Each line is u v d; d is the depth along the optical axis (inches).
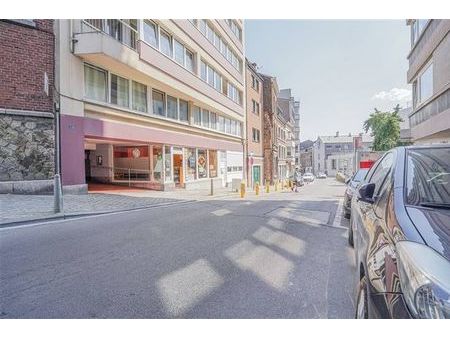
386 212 105.8
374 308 85.7
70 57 487.8
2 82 431.2
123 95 607.8
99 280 162.1
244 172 1311.5
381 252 92.0
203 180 939.3
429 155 129.2
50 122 467.5
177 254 210.4
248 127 1366.9
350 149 3932.1
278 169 1961.1
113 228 287.0
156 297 143.7
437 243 79.6
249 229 295.4
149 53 612.4
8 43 436.1
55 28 472.7
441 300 65.9
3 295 143.1
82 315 126.0
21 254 203.2
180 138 800.3
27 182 447.2
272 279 169.6
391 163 135.8
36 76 456.1
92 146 759.1
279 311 132.9
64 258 196.4
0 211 333.4
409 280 72.1
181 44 798.5
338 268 189.3
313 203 541.6
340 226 323.0
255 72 1475.1
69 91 484.4
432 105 510.6
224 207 460.1
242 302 140.9
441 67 460.8
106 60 519.5
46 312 127.9
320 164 4097.0
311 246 239.9
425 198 105.2
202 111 953.5
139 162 741.9
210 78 985.5
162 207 449.1
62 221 313.0
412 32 639.8
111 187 701.3
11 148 438.6
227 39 1125.1
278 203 531.2
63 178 474.3
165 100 749.9
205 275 173.0
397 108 1530.5
